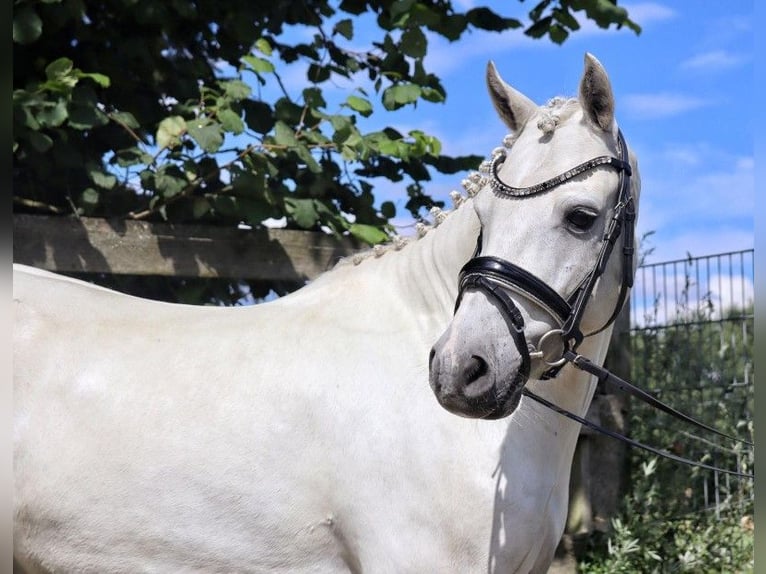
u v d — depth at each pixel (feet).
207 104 15.14
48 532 8.50
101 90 15.21
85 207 14.10
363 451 8.26
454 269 8.77
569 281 7.81
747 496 17.67
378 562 8.16
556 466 8.63
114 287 15.35
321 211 14.78
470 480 8.13
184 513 8.38
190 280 15.24
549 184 7.82
